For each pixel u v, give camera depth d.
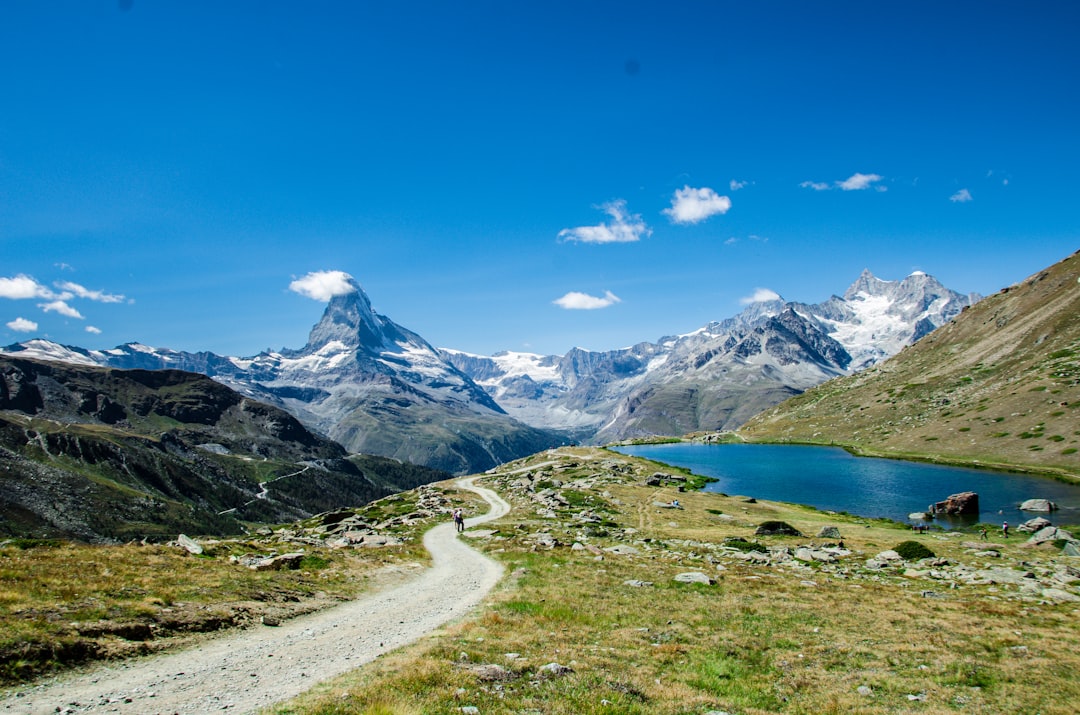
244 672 23.20
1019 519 97.31
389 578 46.62
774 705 21.80
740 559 62.06
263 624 30.64
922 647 29.27
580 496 123.50
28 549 35.91
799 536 81.56
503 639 28.22
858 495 132.88
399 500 143.75
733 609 37.06
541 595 39.75
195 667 23.59
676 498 125.81
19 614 24.45
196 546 47.03
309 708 18.67
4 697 19.28
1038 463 141.38
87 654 23.05
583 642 28.67
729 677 24.77
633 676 23.64
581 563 53.91
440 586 44.06
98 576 31.84
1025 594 44.12
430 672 22.00
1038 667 26.41
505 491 152.12
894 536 82.81
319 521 109.44
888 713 21.36
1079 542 69.81
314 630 30.42
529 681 22.22
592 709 19.50
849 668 26.38
